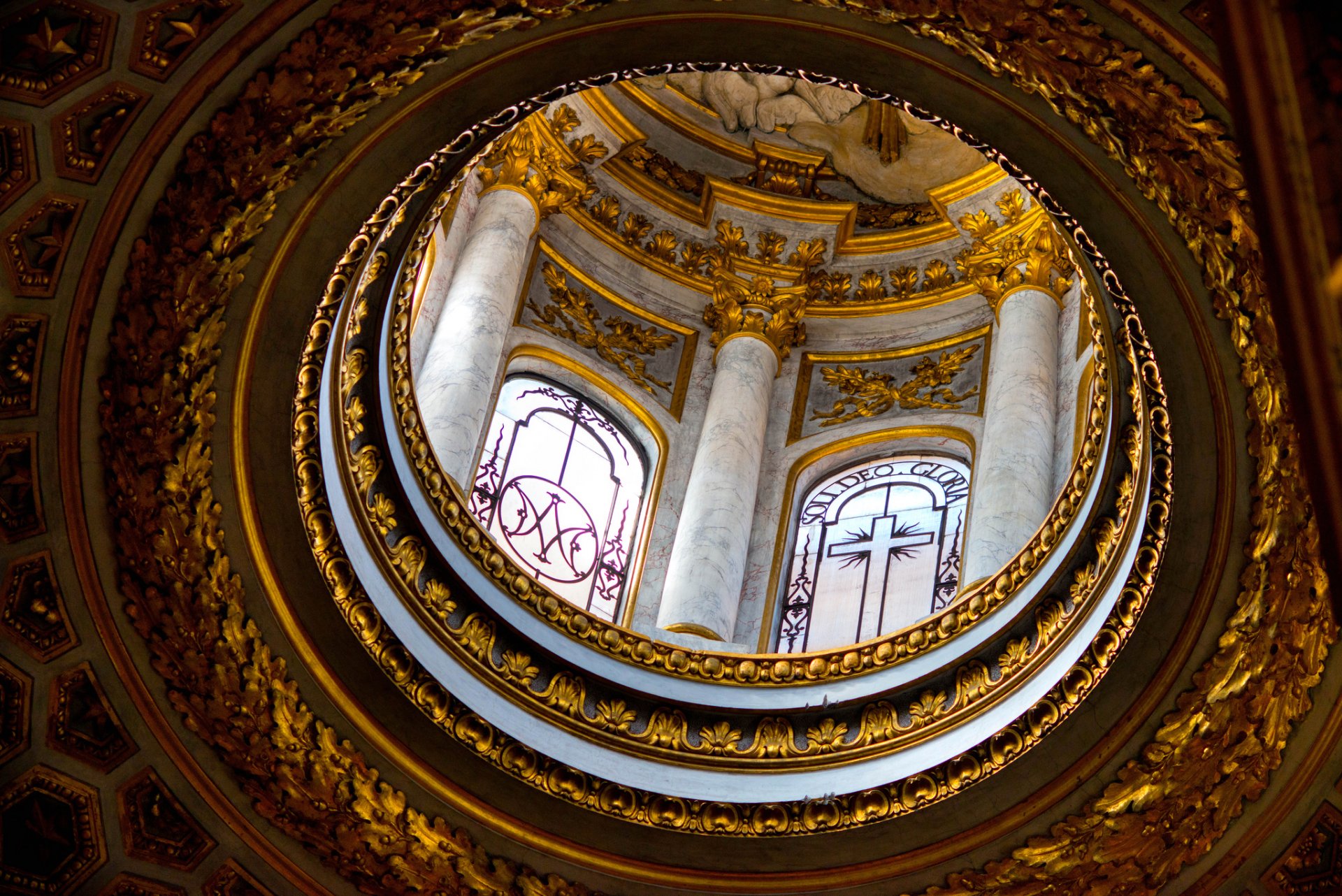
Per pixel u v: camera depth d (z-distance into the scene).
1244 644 10.64
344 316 11.98
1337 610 4.12
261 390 11.12
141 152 9.62
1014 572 13.05
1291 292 4.04
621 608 16.70
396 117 10.77
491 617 13.05
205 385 10.88
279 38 9.66
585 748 12.83
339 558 11.66
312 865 11.73
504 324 17.52
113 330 10.14
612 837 12.34
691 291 20.09
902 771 12.34
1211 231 9.95
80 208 9.62
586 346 18.89
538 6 10.45
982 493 15.98
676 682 13.61
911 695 12.95
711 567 16.44
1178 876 10.98
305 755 11.62
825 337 20.02
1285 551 10.31
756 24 10.77
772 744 13.01
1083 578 12.11
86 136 9.38
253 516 11.30
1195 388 10.61
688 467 18.08
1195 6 9.02
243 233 10.55
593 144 19.95
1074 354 17.48
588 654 13.52
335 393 12.04
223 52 9.51
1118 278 10.77
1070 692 11.37
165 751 11.17
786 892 12.29
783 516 17.84
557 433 17.83
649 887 12.38
